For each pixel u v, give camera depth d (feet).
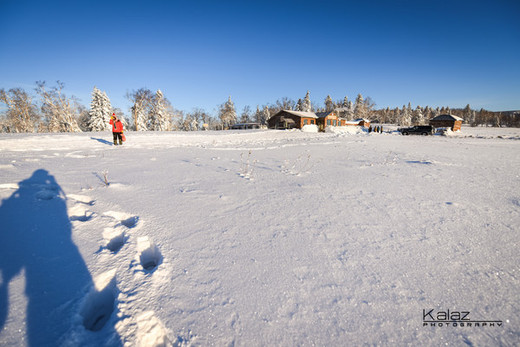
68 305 5.81
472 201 14.66
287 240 9.46
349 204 13.71
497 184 19.03
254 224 10.78
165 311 5.94
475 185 18.65
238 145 47.19
